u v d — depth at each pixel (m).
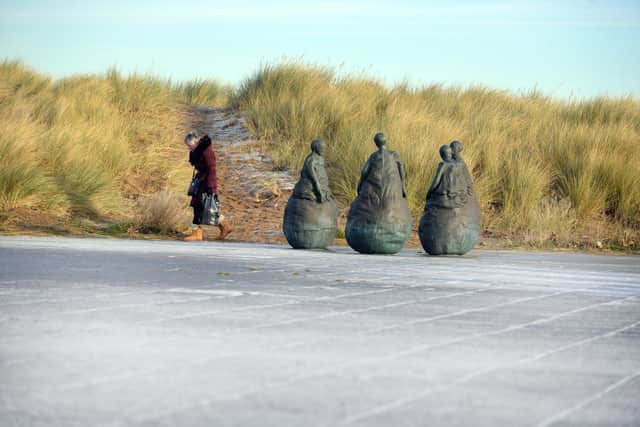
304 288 9.61
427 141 22.41
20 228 18.22
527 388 5.09
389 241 14.77
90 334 6.38
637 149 23.69
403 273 11.62
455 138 23.41
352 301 8.65
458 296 9.34
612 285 10.90
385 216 14.78
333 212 15.62
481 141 23.69
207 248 15.32
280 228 19.75
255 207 21.36
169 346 6.02
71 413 4.32
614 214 21.11
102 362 5.47
